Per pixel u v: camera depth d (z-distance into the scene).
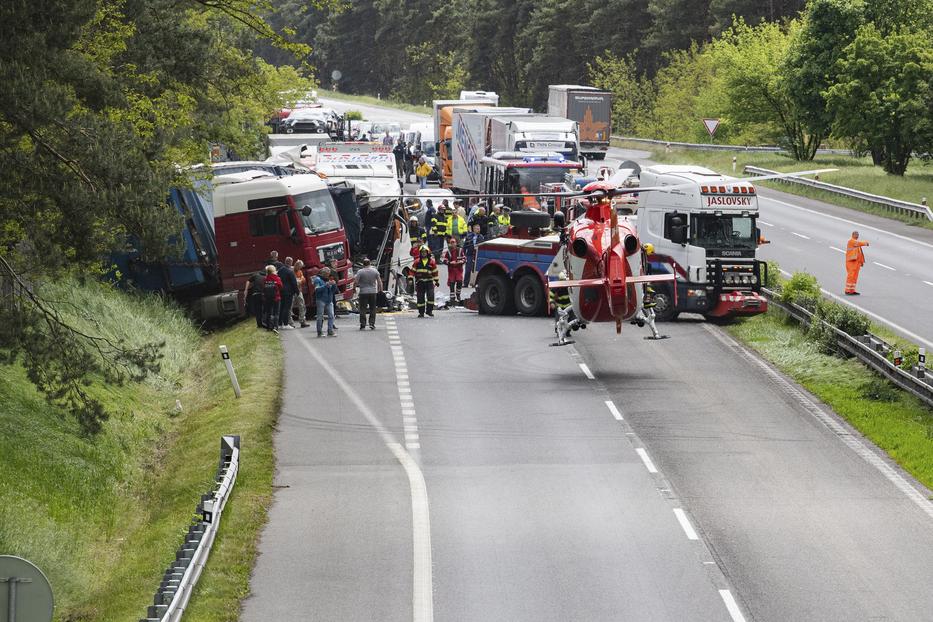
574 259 88.88
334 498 66.56
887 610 50.75
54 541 63.31
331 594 52.94
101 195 66.62
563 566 56.09
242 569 55.75
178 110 103.44
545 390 90.88
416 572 55.50
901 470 71.62
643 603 51.56
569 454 74.75
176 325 118.44
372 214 139.12
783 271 144.25
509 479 69.81
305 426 81.81
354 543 59.44
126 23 95.38
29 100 63.72
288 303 117.62
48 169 67.31
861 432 79.94
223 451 69.56
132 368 96.06
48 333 73.06
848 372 94.06
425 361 100.81
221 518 61.97
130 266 125.25
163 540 62.09
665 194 115.38
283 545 59.16
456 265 132.50
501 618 50.19
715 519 62.62
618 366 98.50
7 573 36.41
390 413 84.81
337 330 115.56
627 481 69.25
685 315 121.06
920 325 114.00
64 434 78.31
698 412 84.50
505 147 198.38
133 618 51.53
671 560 56.75
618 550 58.16
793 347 102.25
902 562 56.44
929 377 87.50
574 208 146.62
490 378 94.81
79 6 68.44
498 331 113.12
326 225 126.50
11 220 68.25
